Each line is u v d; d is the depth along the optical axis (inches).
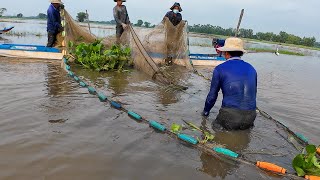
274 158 161.2
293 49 1437.0
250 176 139.4
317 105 279.0
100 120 190.4
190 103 246.4
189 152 158.6
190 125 196.2
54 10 416.5
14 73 300.8
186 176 134.6
